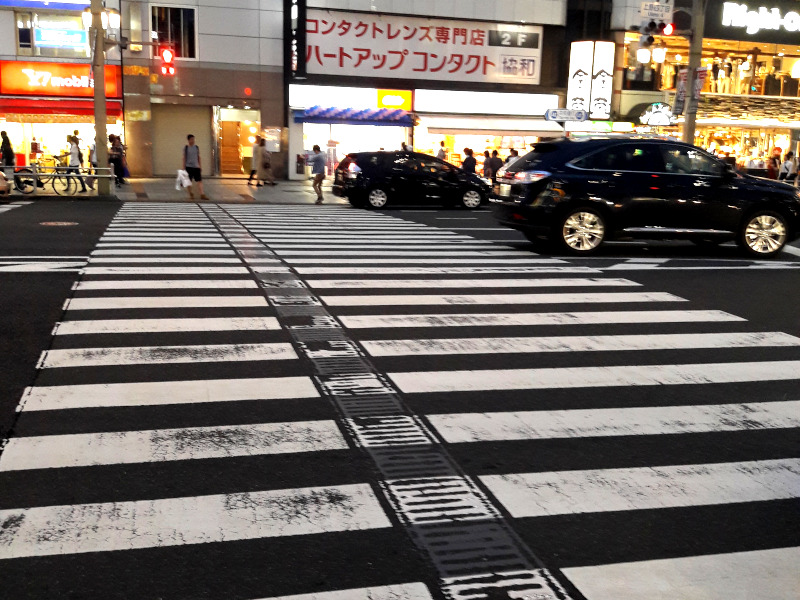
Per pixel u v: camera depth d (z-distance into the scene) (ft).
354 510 11.72
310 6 101.19
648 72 116.88
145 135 98.94
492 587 9.78
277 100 102.47
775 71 126.31
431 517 11.57
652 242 46.14
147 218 52.80
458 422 15.52
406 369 18.92
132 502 11.79
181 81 98.99
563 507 12.01
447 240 44.78
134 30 96.43
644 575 10.16
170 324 22.50
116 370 18.17
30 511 11.43
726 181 39.83
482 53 109.40
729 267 36.81
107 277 29.40
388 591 9.63
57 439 14.12
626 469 13.52
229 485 12.46
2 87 93.09
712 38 119.65
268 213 60.85
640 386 18.21
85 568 9.98
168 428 14.76
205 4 98.32
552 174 38.73
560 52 113.39
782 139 123.54
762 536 11.30
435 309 25.58
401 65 106.11
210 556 10.33
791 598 9.72
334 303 26.04
